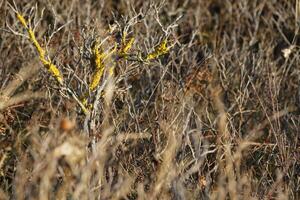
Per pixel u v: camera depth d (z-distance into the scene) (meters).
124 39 5.20
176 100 5.81
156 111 5.53
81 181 4.07
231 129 5.89
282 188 5.15
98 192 4.44
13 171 5.21
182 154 4.88
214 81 6.71
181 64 6.79
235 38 7.67
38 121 5.68
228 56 7.26
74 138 4.25
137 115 5.57
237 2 8.41
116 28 5.75
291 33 8.05
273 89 6.34
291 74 7.00
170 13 7.85
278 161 5.46
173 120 5.20
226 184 4.80
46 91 5.91
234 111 6.31
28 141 5.51
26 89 6.31
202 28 8.13
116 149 5.09
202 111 6.10
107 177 4.91
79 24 6.60
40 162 4.11
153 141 5.23
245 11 8.17
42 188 3.93
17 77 6.15
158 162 4.75
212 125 5.68
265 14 8.38
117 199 4.33
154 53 5.20
